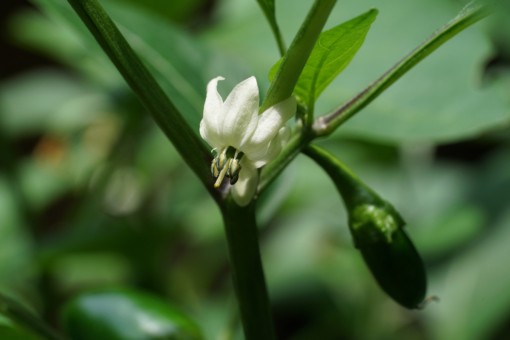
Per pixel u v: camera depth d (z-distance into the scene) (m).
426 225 0.36
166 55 0.22
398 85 0.23
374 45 0.26
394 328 0.37
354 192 0.18
